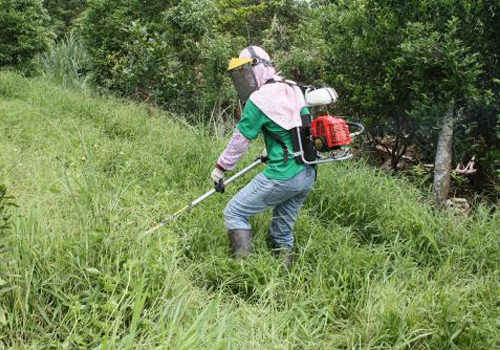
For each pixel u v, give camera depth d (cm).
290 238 424
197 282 373
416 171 645
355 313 354
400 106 641
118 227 338
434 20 578
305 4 1098
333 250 438
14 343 268
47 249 306
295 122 377
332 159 387
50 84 948
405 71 604
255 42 1167
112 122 691
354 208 497
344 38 667
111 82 915
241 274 379
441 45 551
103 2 947
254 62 391
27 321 277
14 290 279
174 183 516
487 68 593
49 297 294
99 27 958
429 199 553
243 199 396
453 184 682
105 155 558
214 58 852
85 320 279
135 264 314
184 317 304
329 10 688
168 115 852
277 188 385
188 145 611
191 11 890
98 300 299
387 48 626
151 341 271
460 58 559
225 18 1134
